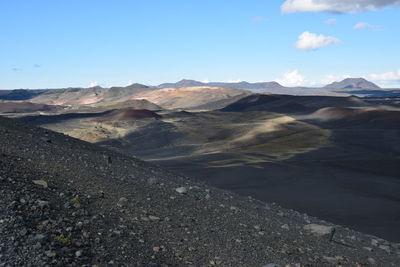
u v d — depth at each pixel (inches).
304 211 1967.3
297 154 5644.7
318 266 634.8
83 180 751.7
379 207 2129.7
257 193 2506.2
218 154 5393.7
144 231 574.6
